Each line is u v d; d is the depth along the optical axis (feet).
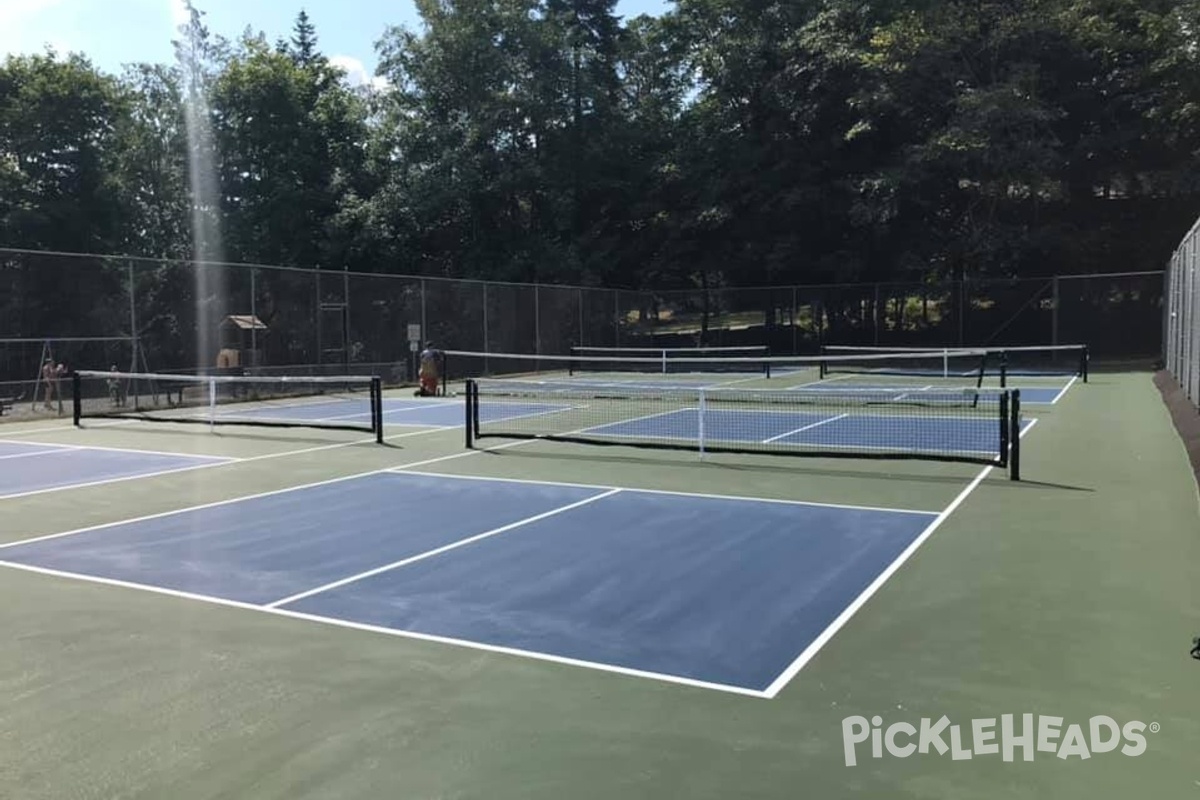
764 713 13.79
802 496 31.09
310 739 13.08
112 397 67.51
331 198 136.98
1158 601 19.07
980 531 25.58
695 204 132.67
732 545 24.44
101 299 67.77
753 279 135.13
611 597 19.90
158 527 27.35
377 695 14.66
